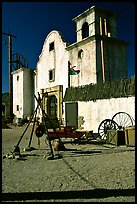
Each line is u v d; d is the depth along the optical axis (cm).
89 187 533
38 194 491
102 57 1848
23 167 741
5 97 3500
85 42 1931
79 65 1989
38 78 2659
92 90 1692
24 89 2838
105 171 673
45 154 958
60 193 496
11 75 3105
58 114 2178
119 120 1460
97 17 1944
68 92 1958
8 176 635
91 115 1688
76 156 912
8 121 2970
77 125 1820
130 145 1153
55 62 2319
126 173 647
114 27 2050
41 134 1144
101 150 1052
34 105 2800
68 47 2111
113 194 485
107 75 1880
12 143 1304
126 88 1420
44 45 2525
